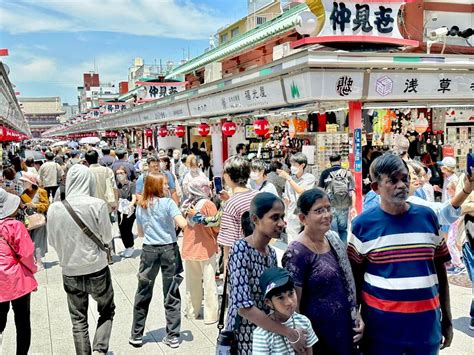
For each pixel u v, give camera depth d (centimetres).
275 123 1311
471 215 494
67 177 436
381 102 806
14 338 503
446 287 304
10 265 413
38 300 630
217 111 1057
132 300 623
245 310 266
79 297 424
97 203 423
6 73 1177
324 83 662
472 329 496
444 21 1093
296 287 275
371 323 284
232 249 284
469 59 739
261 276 266
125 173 901
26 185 757
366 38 682
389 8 696
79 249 413
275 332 262
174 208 480
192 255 528
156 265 481
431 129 1109
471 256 498
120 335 512
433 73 720
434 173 1022
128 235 852
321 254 283
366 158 924
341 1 678
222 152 1408
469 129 1145
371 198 459
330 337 277
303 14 660
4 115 1473
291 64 684
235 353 282
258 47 1474
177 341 480
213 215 509
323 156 994
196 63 1981
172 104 1358
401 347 273
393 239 277
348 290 282
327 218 279
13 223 418
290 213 764
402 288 273
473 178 287
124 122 2161
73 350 477
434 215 289
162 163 892
